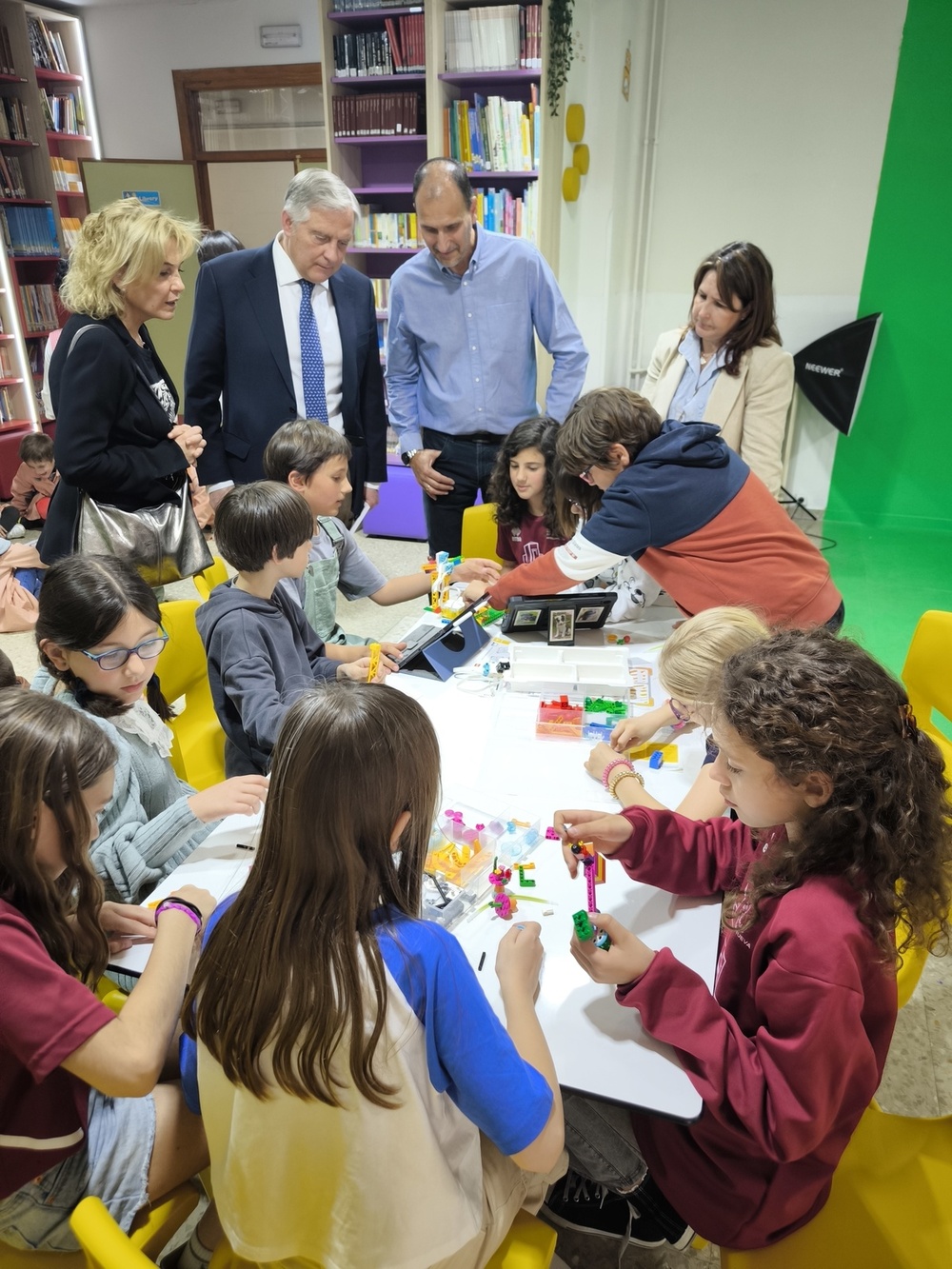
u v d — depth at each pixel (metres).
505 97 4.01
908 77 4.28
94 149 6.34
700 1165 1.09
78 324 2.25
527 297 3.05
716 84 4.57
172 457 2.49
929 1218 1.06
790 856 0.96
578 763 1.57
